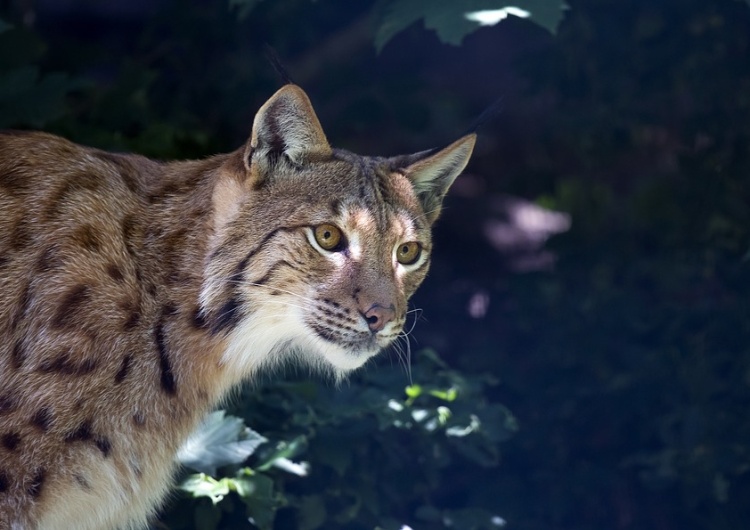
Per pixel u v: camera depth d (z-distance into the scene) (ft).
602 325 45.21
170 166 28.32
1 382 24.84
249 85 46.73
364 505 33.24
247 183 26.63
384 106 47.57
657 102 48.52
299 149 26.94
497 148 66.39
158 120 42.98
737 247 45.75
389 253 27.22
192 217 27.17
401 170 28.58
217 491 29.07
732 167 46.42
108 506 26.14
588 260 49.29
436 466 35.06
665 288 47.47
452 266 58.95
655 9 46.47
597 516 40.81
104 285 25.79
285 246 26.48
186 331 26.81
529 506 40.29
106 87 47.44
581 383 43.37
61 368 25.03
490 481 40.70
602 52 47.39
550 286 48.19
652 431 41.70
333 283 26.55
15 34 40.86
